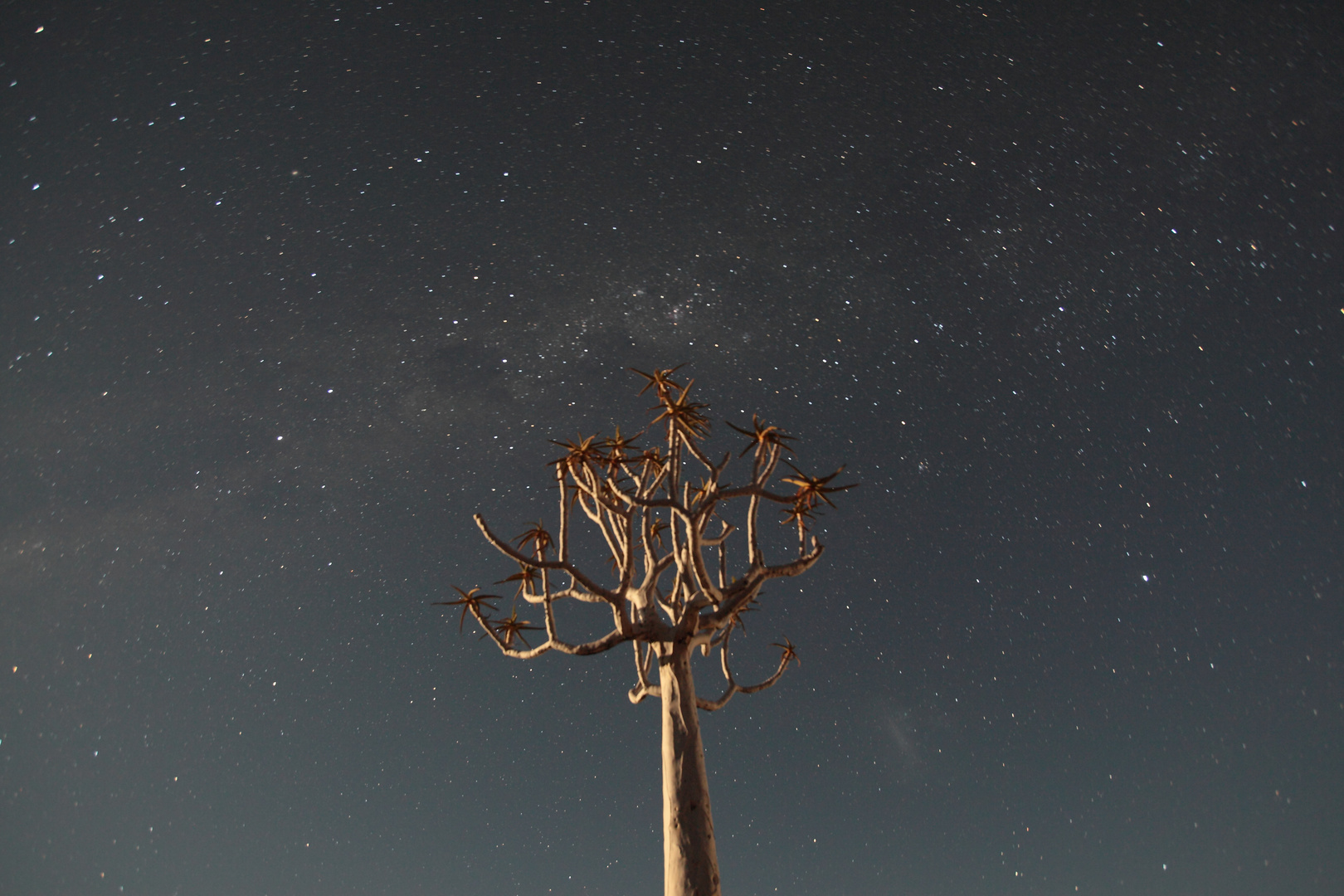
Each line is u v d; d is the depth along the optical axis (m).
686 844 6.75
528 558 7.23
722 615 7.56
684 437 7.86
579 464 8.05
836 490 7.93
